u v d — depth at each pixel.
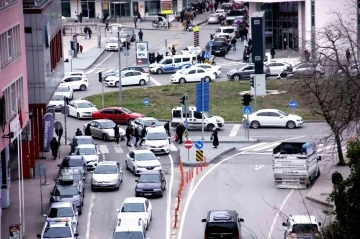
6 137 148.25
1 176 152.50
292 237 125.44
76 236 136.75
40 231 144.25
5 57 151.12
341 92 165.62
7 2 154.25
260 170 181.00
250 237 138.00
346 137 186.38
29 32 184.00
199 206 157.50
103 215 153.25
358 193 108.69
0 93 145.25
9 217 151.50
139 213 144.62
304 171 164.12
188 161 187.88
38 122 191.38
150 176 164.75
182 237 140.88
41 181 157.12
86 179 177.88
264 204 157.25
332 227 106.38
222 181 173.50
